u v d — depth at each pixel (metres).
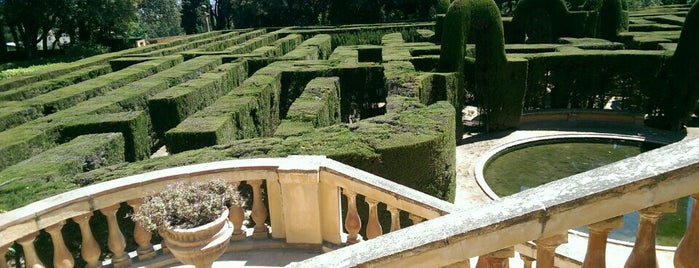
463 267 2.54
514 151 15.83
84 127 12.18
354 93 18.83
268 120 16.03
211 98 17.30
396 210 5.39
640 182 2.18
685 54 15.80
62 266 5.27
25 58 49.88
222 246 5.02
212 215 4.93
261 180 6.11
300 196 5.94
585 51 19.30
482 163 14.17
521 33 29.27
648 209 2.26
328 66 19.16
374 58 25.78
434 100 15.80
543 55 18.56
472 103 20.30
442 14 31.06
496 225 2.37
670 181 2.17
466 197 12.04
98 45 49.69
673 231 9.52
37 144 11.02
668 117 16.88
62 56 46.50
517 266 6.81
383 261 2.49
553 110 18.98
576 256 5.11
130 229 6.86
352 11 56.78
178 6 85.31
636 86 18.19
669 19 30.41
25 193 6.62
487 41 16.45
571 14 27.30
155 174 5.84
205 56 24.17
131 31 55.47
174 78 18.81
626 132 16.95
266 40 34.62
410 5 55.03
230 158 7.88
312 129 10.11
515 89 17.08
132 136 12.57
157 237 7.12
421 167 8.73
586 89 18.98
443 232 2.45
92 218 6.59
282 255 6.10
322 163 5.96
